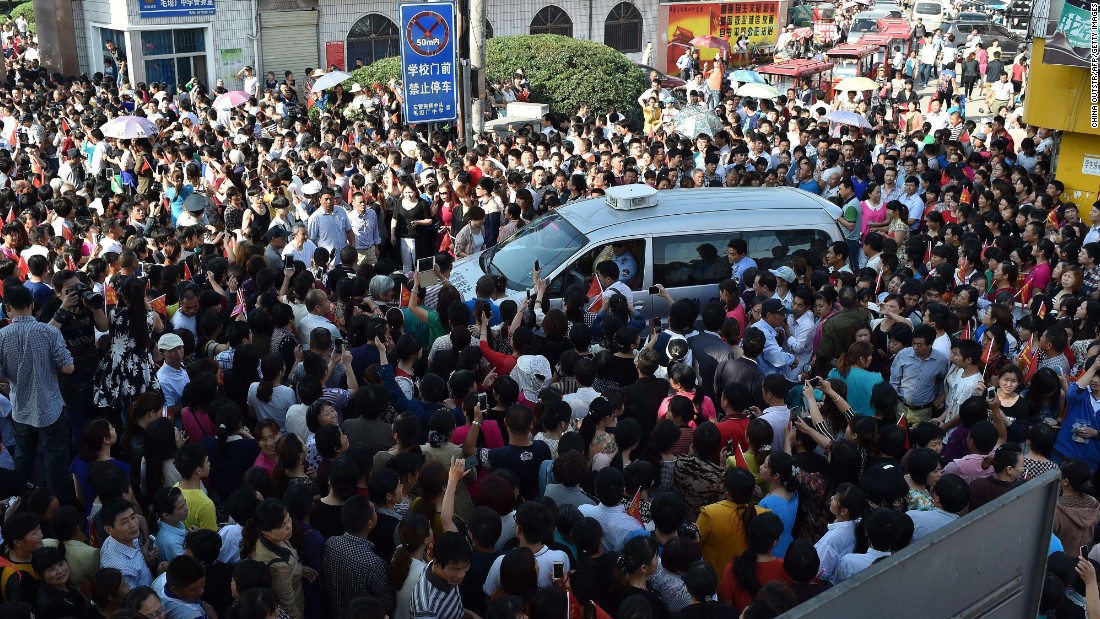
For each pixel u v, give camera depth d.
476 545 5.30
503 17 30.78
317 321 8.49
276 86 26.52
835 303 8.96
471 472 6.08
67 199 12.06
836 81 26.70
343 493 5.59
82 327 8.06
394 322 8.53
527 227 11.37
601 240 10.31
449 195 13.35
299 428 6.89
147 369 7.69
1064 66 12.86
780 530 5.14
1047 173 14.97
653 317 10.37
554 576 5.05
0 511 6.20
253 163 16.31
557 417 6.58
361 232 12.80
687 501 6.15
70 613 5.09
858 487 5.70
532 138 17.62
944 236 11.12
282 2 27.25
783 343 8.81
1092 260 9.67
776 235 10.66
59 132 19.09
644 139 17.42
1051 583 4.64
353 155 15.82
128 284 7.61
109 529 5.28
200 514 5.73
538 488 6.26
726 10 32.75
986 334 8.11
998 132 17.66
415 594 4.83
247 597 4.46
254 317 8.20
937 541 2.56
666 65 33.22
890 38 32.47
